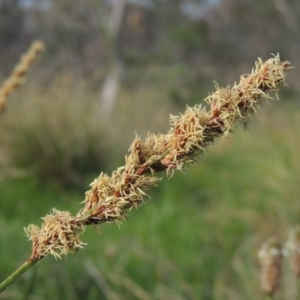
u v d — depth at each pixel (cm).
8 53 1568
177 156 70
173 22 1639
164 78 1269
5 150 531
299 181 441
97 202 73
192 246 375
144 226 407
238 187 514
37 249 73
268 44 1828
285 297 235
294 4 1777
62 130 549
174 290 278
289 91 1054
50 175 527
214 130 69
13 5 1580
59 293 278
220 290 277
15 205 454
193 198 506
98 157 563
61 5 1468
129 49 1454
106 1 1406
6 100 164
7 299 253
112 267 312
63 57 1291
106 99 946
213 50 1748
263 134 672
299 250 185
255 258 261
